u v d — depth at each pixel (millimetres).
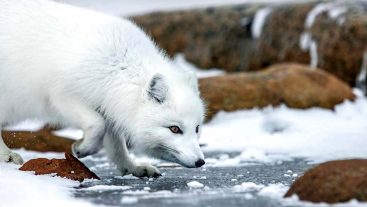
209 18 23672
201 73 23062
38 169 9820
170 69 10375
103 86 10125
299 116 17047
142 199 8250
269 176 10570
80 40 10312
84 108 10250
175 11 24484
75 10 10852
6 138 14461
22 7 10805
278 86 17578
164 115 9828
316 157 12898
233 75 17953
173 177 10664
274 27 22266
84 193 8750
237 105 17125
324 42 20797
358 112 17500
